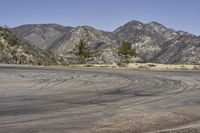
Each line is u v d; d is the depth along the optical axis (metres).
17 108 14.94
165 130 11.12
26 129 10.83
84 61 117.44
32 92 21.12
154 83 28.55
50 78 32.62
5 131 10.52
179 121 12.54
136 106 15.81
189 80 31.81
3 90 22.14
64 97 18.88
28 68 55.25
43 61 123.06
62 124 11.63
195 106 16.08
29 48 128.00
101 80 31.03
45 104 16.19
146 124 11.80
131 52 105.06
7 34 124.88
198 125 11.98
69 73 41.72
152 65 70.50
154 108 15.30
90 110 14.61
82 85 26.14
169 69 58.03
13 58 111.62
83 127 11.22
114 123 11.84
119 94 20.64
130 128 11.16
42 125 11.44
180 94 20.84
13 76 34.88
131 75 38.94
